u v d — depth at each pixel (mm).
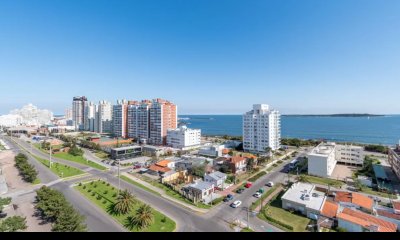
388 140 199250
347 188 71688
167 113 157000
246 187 72875
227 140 186250
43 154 123562
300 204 54219
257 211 55062
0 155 120438
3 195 64500
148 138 162000
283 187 72312
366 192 68062
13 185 73312
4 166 96875
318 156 84375
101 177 82438
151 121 159375
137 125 170125
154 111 156875
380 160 110000
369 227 43938
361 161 98562
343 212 50312
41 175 84625
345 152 102875
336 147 105312
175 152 128625
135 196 63906
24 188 70375
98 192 66500
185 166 92562
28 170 75125
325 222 48375
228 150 127938
